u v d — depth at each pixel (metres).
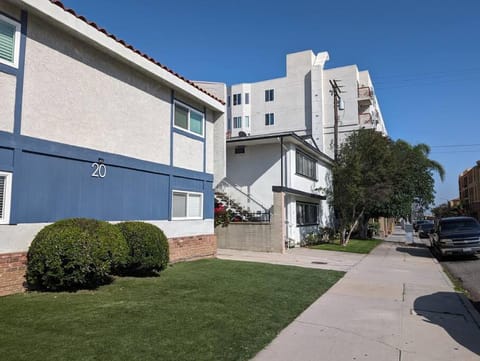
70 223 7.36
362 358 4.88
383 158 22.94
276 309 6.93
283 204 17.91
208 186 13.78
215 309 6.52
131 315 5.87
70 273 6.92
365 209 25.59
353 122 43.69
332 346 5.27
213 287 8.34
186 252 12.34
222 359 4.48
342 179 22.25
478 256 17.64
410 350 5.22
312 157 25.30
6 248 6.84
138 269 9.03
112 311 6.00
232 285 8.70
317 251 18.97
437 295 8.83
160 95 11.40
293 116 47.44
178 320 5.78
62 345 4.54
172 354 4.49
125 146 9.91
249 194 21.78
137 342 4.78
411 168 29.50
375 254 18.61
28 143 7.32
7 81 7.01
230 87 51.66
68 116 8.25
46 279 6.89
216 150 14.10
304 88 47.22
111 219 9.33
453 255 16.75
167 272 9.92
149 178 10.80
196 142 13.13
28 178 7.32
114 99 9.61
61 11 7.86
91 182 8.80
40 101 7.62
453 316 7.01
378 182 22.61
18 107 7.17
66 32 8.26
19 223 7.09
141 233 8.95
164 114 11.53
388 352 5.11
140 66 10.17
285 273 10.95
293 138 20.66
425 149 32.97
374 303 7.90
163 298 7.07
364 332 5.93
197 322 5.75
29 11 7.42
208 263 12.02
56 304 6.24
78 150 8.45
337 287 9.54
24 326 5.13
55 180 7.89
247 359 4.63
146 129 10.73
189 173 12.61
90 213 8.73
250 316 6.30
